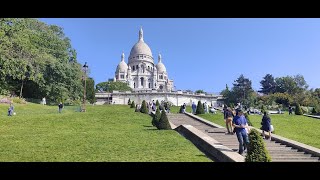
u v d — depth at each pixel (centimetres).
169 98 9644
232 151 1522
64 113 3872
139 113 4134
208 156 1548
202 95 10350
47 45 6612
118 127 2689
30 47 4816
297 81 12419
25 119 3028
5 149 1628
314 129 3222
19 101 5447
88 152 1588
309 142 2383
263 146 1327
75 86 6638
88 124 2845
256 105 9644
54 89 6212
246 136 1584
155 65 17762
